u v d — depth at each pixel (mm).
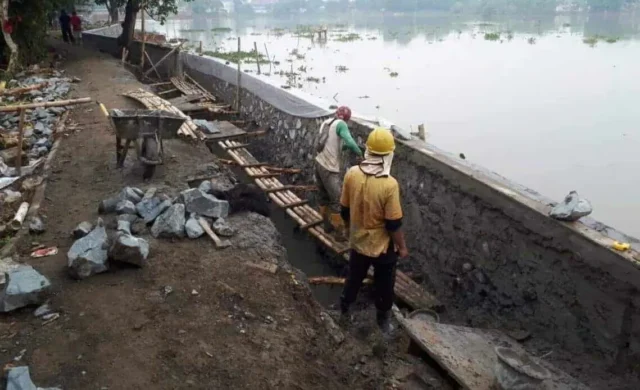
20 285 4137
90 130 8984
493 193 5098
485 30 40812
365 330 4852
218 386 3490
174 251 5062
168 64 17922
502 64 22734
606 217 8398
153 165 6738
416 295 5812
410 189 6406
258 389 3516
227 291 4484
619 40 30141
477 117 14039
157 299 4297
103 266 4598
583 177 9961
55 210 5918
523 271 4852
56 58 17703
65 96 11938
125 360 3611
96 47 22266
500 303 5188
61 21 22344
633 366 3887
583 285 4219
